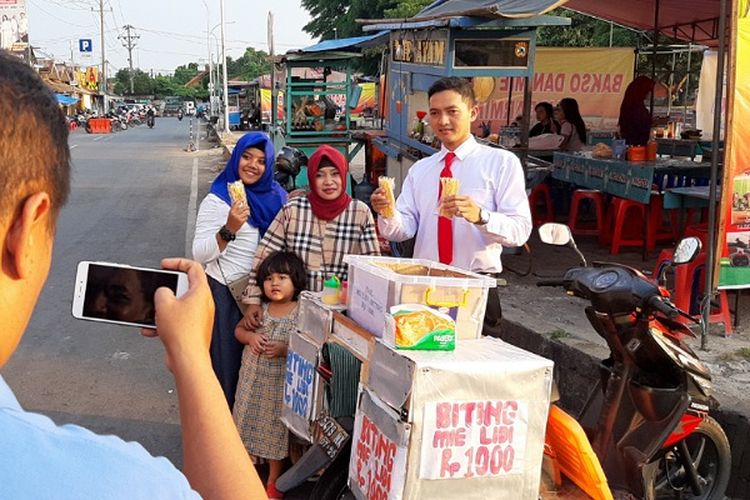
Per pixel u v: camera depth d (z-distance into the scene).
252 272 3.97
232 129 39.50
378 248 3.93
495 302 3.78
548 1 6.64
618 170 7.49
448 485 2.69
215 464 1.04
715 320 5.21
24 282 0.89
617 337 3.26
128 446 0.83
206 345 1.16
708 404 3.38
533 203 9.48
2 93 0.86
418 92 8.20
